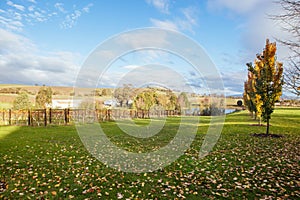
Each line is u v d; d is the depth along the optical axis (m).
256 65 13.06
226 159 5.72
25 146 7.41
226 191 3.71
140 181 4.29
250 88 16.08
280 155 5.95
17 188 3.90
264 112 9.70
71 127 12.99
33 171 4.83
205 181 4.20
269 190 3.68
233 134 10.05
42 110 14.76
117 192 3.77
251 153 6.27
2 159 5.73
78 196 3.61
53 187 3.96
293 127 12.20
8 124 14.08
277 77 9.46
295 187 3.78
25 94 16.91
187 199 3.47
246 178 4.25
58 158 5.94
